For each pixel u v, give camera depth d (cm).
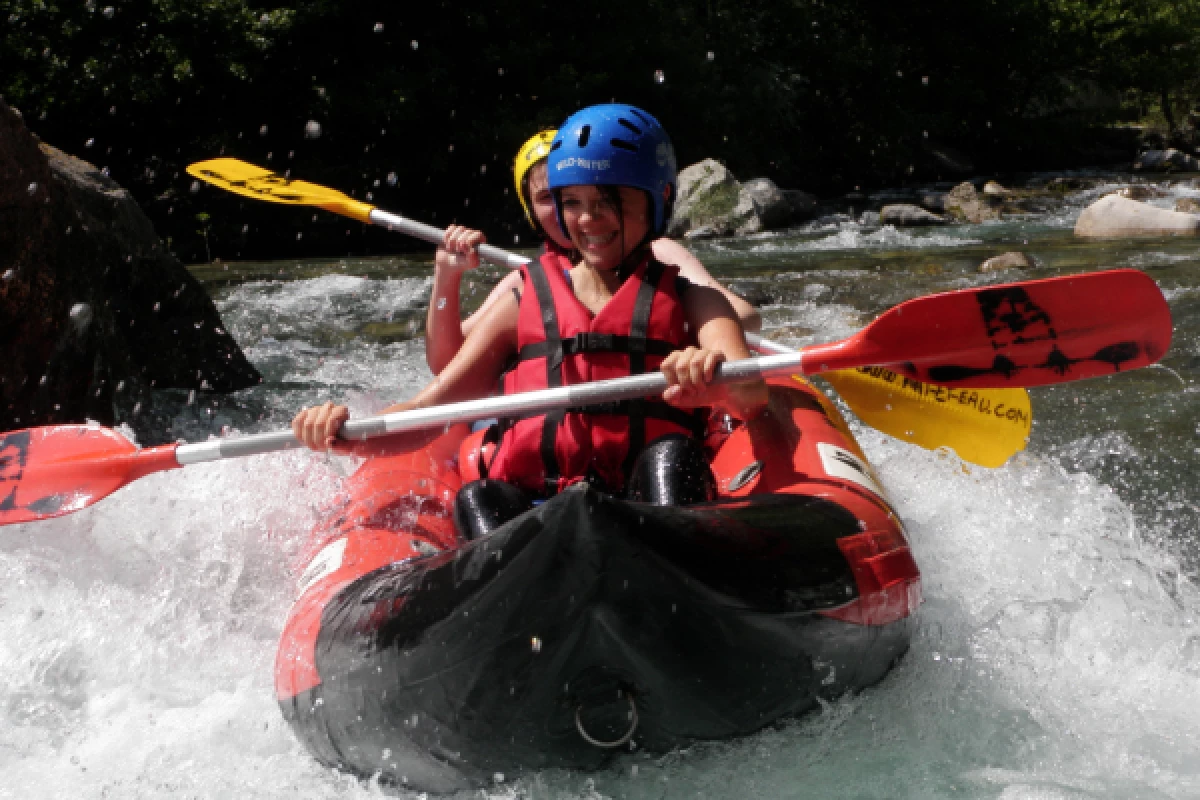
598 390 238
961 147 2212
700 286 272
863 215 1469
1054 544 322
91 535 331
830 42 2000
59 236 416
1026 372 258
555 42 1620
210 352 543
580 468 258
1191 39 2348
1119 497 380
